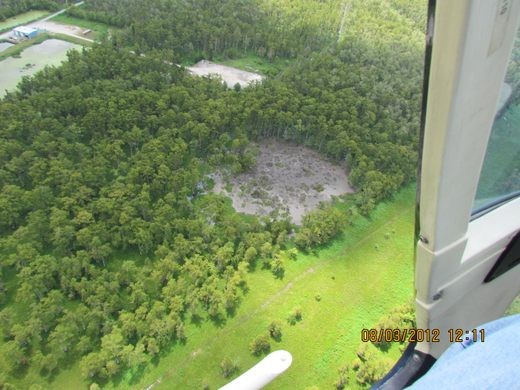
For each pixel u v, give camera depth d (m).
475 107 3.29
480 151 3.61
